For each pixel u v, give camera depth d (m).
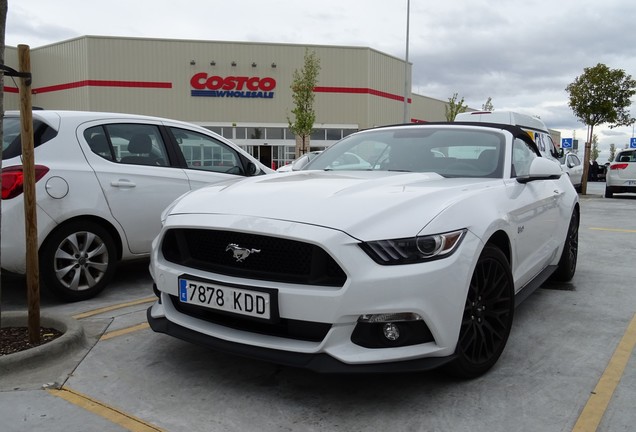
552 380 2.99
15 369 3.04
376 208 2.68
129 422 2.53
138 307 4.36
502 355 3.36
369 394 2.82
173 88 30.33
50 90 31.19
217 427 2.49
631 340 3.64
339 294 2.47
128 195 4.68
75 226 4.37
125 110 29.95
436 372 3.03
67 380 2.98
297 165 4.82
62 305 4.41
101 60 29.44
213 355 3.34
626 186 16.66
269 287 2.61
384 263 2.51
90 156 4.51
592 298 4.72
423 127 4.44
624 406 2.69
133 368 3.14
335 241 2.50
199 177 5.28
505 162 3.80
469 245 2.73
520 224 3.49
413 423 2.53
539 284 4.08
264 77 31.19
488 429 2.47
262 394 2.83
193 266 2.96
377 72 33.25
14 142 4.23
